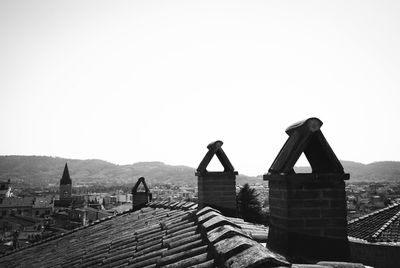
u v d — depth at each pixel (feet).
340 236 14.60
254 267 9.70
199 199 28.81
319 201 14.83
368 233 48.14
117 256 19.97
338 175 14.93
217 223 16.55
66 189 384.27
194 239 17.17
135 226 30.78
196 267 12.25
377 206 202.18
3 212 304.91
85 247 28.58
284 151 16.15
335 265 13.00
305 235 14.64
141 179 47.42
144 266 16.05
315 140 15.35
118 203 410.93
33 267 27.76
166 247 17.92
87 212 256.93
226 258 11.32
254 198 108.68
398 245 42.42
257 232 19.80
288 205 14.76
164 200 41.01
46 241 43.16
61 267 23.38
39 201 346.13
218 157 29.40
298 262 13.37
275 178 15.74
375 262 43.70
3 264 35.50
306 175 14.88
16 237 185.26
